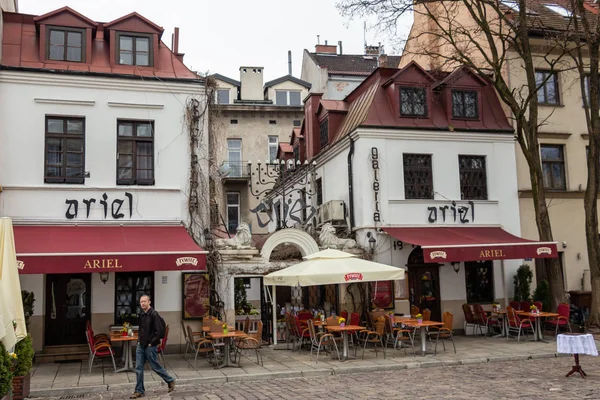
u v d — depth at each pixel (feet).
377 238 62.95
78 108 54.75
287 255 64.49
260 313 66.95
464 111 68.95
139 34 58.34
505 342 56.49
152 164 56.70
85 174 54.19
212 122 60.49
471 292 66.64
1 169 52.21
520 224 68.44
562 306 56.65
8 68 53.01
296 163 86.99
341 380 40.63
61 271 43.98
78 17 56.44
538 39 72.33
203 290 55.26
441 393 34.17
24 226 51.98
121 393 38.24
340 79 114.52
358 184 64.69
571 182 71.67
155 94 57.06
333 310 65.57
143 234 52.65
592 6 83.41
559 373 40.22
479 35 76.07
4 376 25.94
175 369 45.42
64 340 53.01
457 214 66.18
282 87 119.55
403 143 65.72
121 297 54.24
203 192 57.31
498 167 68.44
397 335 52.31
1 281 27.78
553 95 73.46
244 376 41.98
